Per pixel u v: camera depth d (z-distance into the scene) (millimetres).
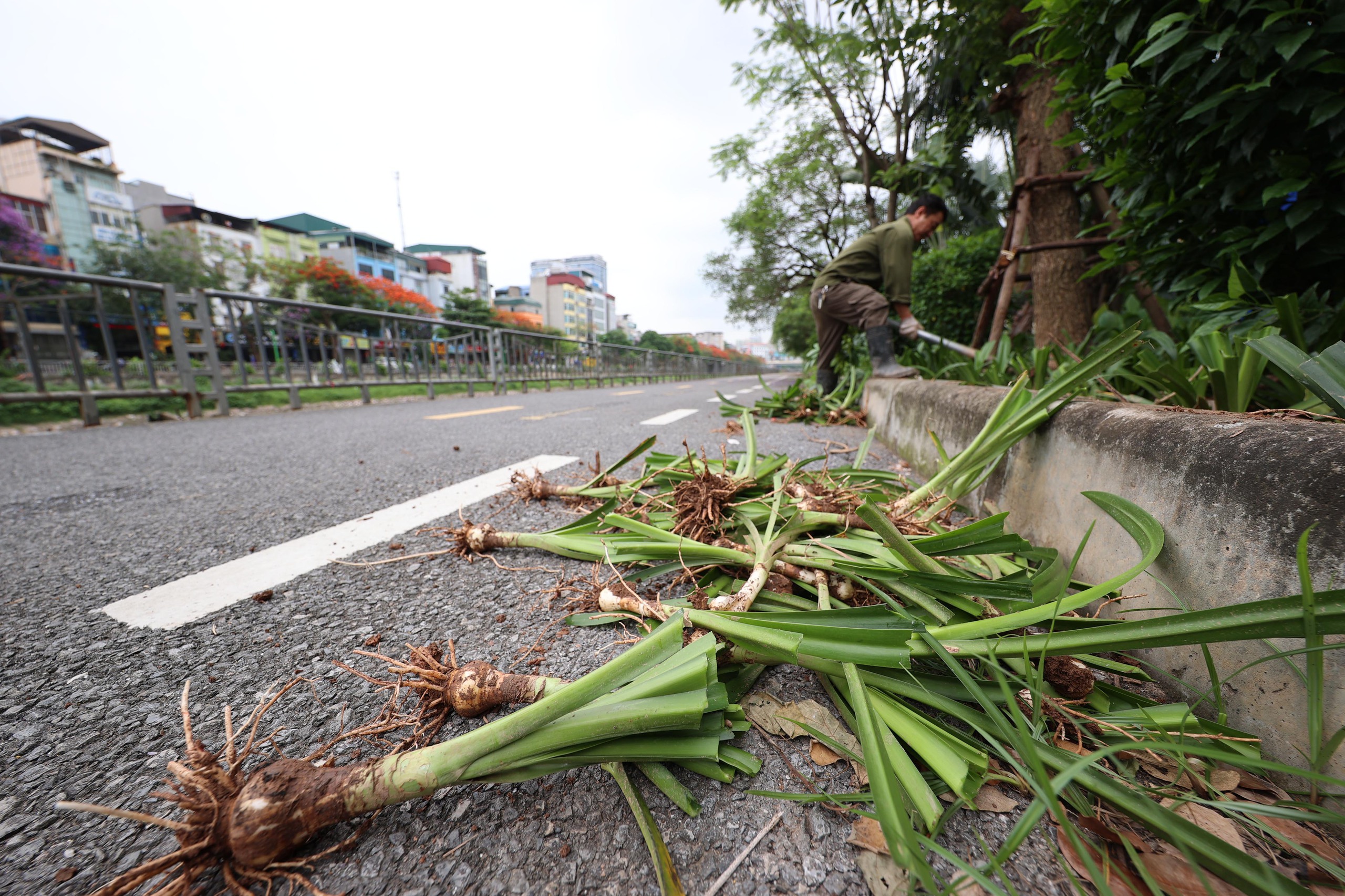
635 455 2016
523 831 722
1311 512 691
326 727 935
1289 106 1397
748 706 937
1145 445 1011
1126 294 3066
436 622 1273
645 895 635
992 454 1447
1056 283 4156
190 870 631
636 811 708
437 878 660
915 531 1275
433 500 2268
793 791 772
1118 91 1749
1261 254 1645
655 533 1354
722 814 744
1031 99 4234
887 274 4227
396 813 753
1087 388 1813
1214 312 1763
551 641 1182
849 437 3750
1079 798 691
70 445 3746
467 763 673
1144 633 695
